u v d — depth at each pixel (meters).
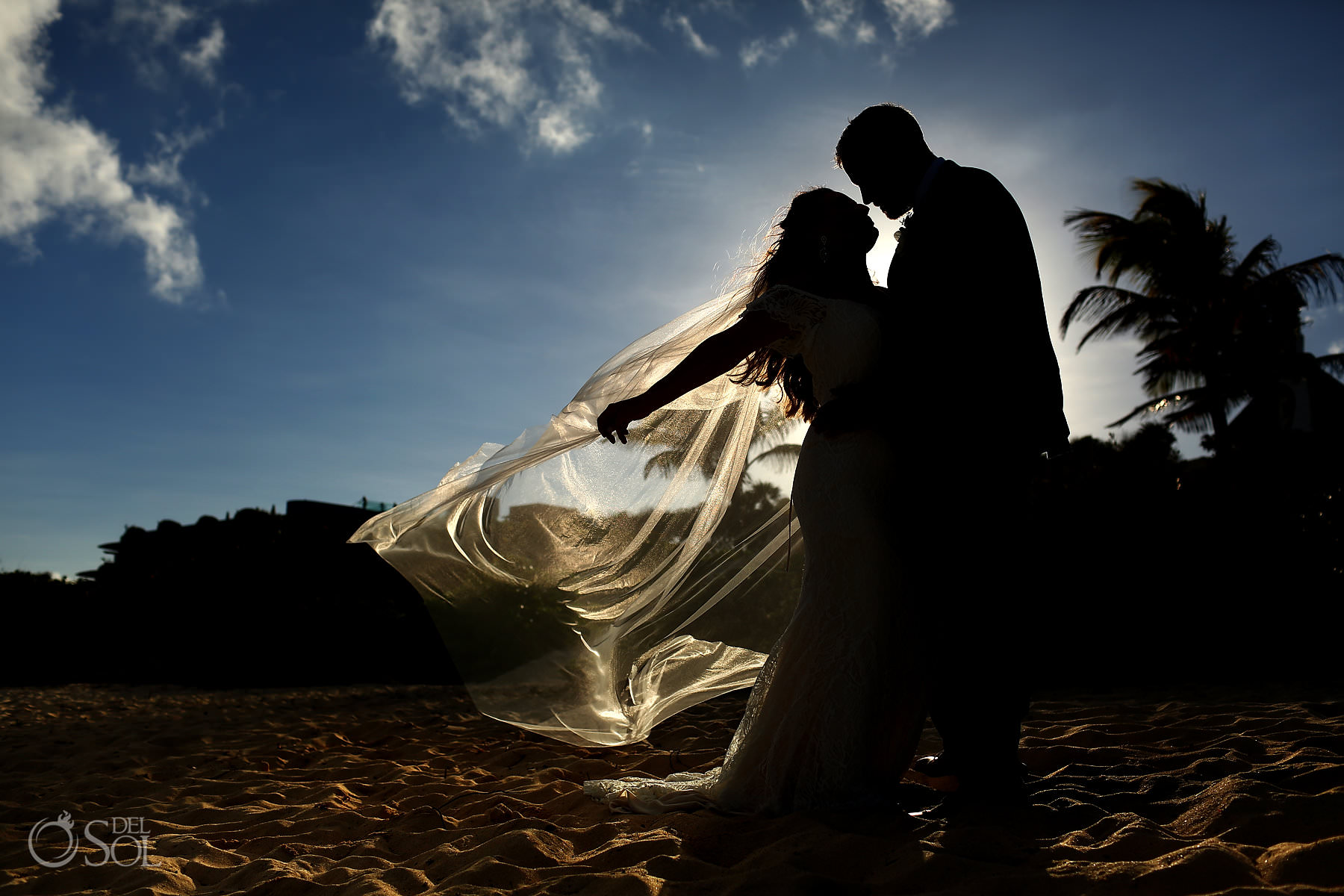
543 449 2.89
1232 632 8.03
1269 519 8.73
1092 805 2.12
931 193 2.31
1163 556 8.34
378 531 3.46
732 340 2.37
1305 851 1.57
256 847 2.65
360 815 2.87
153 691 12.59
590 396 2.85
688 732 4.27
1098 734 3.49
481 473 3.00
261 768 4.16
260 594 15.34
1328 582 8.13
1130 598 8.16
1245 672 7.81
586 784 2.74
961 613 2.29
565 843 2.27
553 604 3.61
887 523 2.35
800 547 3.66
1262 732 3.30
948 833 1.94
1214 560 8.29
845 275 2.53
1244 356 18.11
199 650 14.66
